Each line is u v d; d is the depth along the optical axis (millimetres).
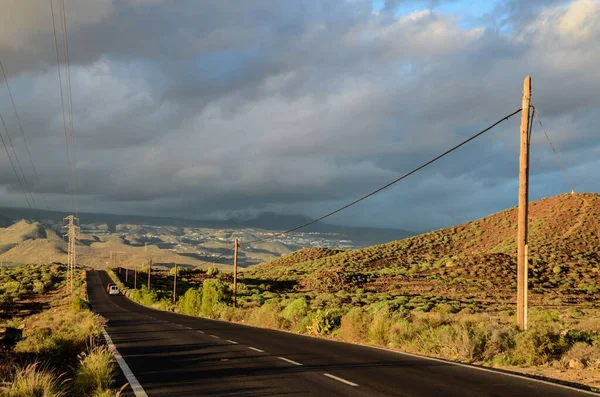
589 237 89812
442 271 81750
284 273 113562
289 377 12469
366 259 105812
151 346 20547
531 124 17516
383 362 14781
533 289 62750
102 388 11039
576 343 14672
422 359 15328
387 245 120688
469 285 70625
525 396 9703
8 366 11734
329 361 15172
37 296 93062
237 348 19250
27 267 182250
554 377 12211
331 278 86312
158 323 36500
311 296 71875
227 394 10570
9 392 9477
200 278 137375
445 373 12570
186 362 15617
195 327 32000
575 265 75250
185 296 57125
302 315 30250
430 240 117938
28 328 30906
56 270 168000
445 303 53594
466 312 41906
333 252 144875
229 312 43469
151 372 13688
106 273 170750
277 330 29328
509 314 37875
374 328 21031
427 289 71062
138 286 115062
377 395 10117
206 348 19469
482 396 9781
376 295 67312
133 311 58062
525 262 17016
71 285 96062
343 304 55344
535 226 102000
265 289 88125
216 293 50219
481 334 16016
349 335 22484
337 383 11516
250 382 11906
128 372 13695
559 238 91750
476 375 12203
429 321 22000
